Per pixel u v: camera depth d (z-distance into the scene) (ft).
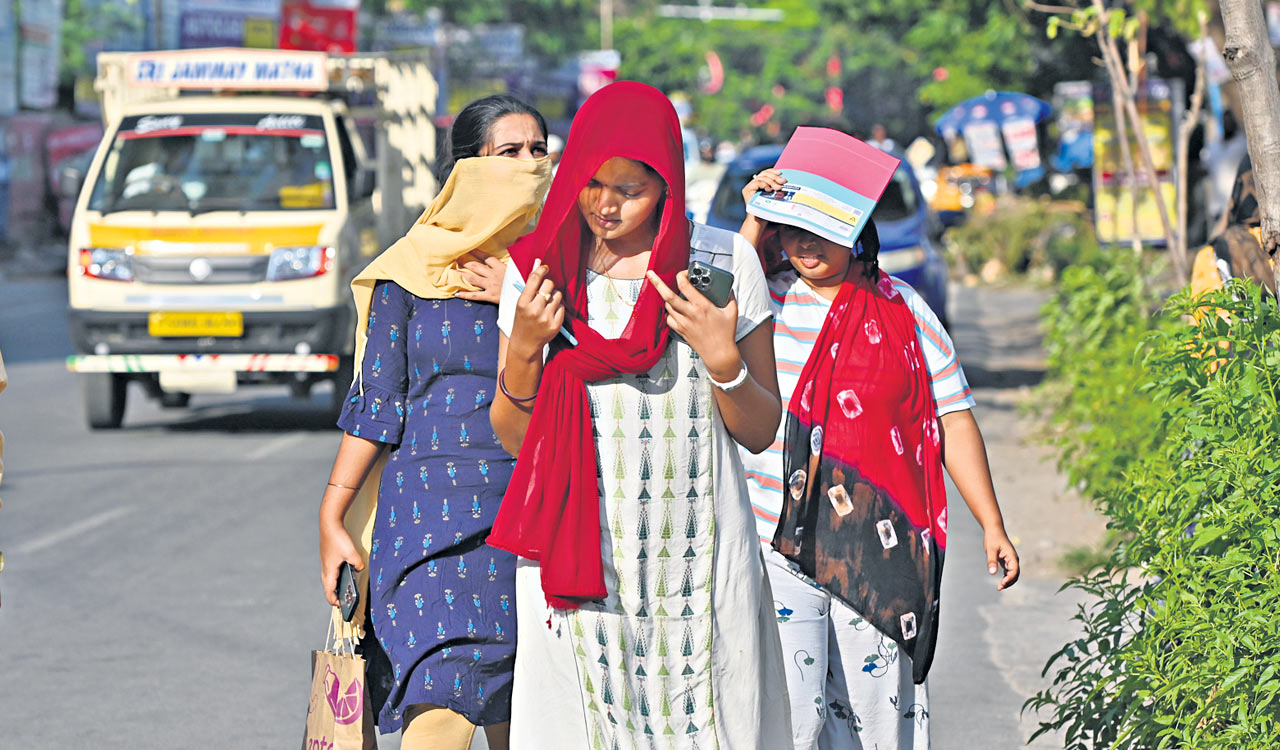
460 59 449.48
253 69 111.45
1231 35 33.78
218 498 81.05
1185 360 35.58
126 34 326.65
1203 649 31.27
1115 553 36.81
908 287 33.83
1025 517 74.18
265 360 98.99
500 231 31.01
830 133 33.47
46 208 276.00
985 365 135.03
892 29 270.05
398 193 113.39
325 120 106.32
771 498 32.83
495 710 30.60
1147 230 94.63
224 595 61.67
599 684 26.89
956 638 55.11
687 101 472.85
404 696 30.37
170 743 45.06
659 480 26.45
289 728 46.42
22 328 173.47
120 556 68.23
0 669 52.21
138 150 104.32
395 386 31.12
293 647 54.75
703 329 25.41
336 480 31.24
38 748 44.55
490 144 32.24
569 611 26.89
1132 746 34.55
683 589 26.78
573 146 25.41
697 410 26.50
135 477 86.94
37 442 99.45
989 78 226.79
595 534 26.40
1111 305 87.35
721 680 27.14
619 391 26.35
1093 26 75.15
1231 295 35.58
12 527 74.23
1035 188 251.80
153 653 53.98
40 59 294.66
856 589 32.14
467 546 30.63
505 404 26.91
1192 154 100.07
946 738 44.91
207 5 298.97
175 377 99.96
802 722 32.14
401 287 31.22
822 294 33.12
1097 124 94.22
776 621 28.40
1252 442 32.45
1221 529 31.37
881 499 32.32
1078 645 36.22
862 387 32.40
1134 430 65.72
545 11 488.85
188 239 99.25
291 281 98.99
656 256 25.57
